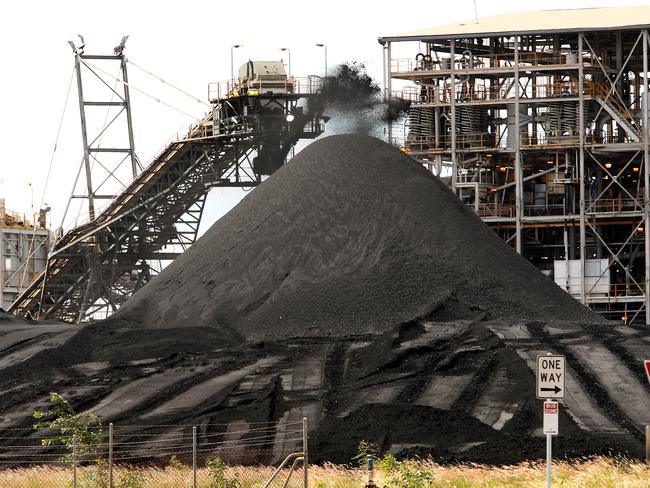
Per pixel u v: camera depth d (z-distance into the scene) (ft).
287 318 366.84
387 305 365.20
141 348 354.54
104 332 376.07
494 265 390.83
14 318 459.73
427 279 376.07
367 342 339.36
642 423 258.78
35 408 296.30
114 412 286.66
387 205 409.69
